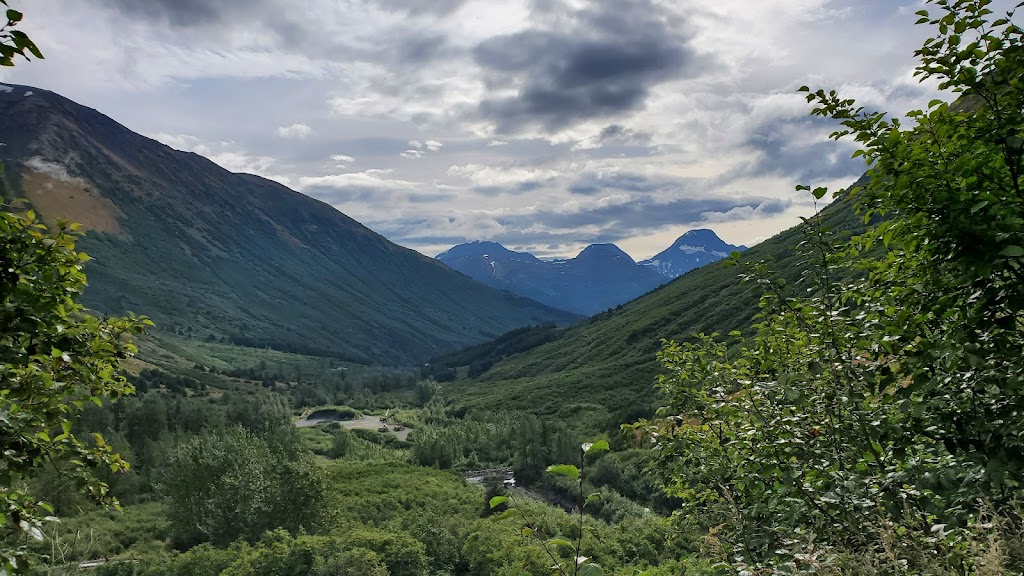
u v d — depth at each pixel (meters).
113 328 8.12
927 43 5.36
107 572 26.05
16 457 6.67
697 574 7.96
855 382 5.67
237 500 59.12
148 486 82.38
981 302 4.81
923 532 4.48
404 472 102.94
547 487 94.69
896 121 5.36
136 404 104.12
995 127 4.98
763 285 6.77
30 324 6.71
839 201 6.16
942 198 4.87
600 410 141.12
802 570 4.29
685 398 8.54
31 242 6.91
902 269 5.86
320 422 188.12
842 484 5.31
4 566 6.18
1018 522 4.11
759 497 6.60
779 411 6.41
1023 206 4.76
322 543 47.38
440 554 47.84
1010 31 4.93
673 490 8.96
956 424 5.20
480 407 181.62
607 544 31.92
